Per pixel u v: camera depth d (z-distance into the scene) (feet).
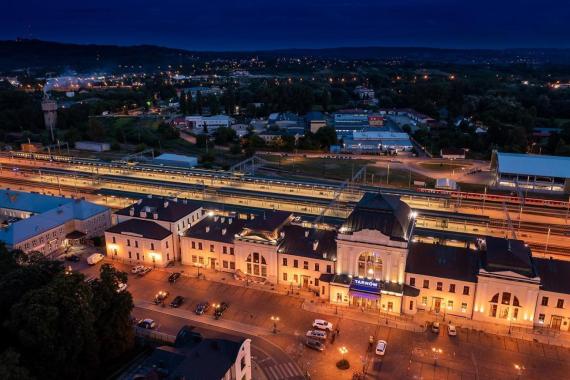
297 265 417.08
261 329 362.33
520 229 569.64
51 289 294.46
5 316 306.76
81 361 304.30
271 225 436.76
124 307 327.47
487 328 360.48
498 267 358.23
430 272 377.91
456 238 510.99
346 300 391.24
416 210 620.90
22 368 249.14
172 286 423.64
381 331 358.43
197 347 281.33
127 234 462.19
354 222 390.83
